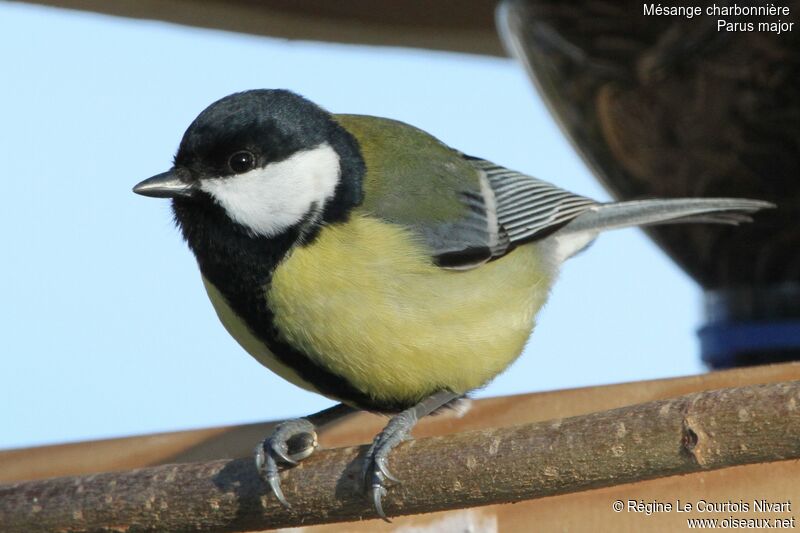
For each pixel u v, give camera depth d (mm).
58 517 2846
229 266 2867
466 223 2885
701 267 2959
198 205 2869
